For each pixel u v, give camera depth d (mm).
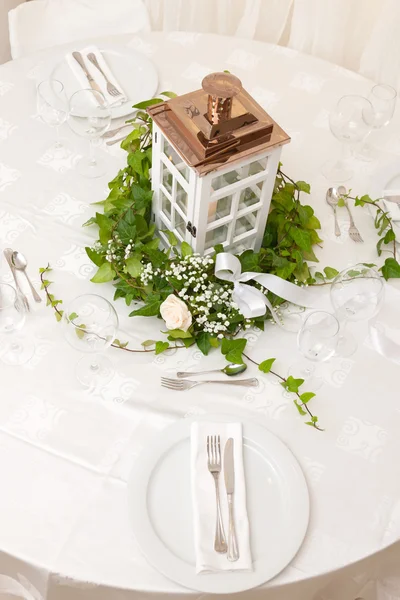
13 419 1427
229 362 1536
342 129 1835
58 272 1679
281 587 1228
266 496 1324
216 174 1429
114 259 1624
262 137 1444
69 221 1783
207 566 1200
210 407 1463
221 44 2215
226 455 1344
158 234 1767
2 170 1872
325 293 1669
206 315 1542
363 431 1440
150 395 1476
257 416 1452
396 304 1646
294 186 1768
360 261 1737
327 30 2641
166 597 1210
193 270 1590
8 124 1974
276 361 1545
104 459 1374
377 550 1274
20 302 1564
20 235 1745
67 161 1906
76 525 1278
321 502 1333
